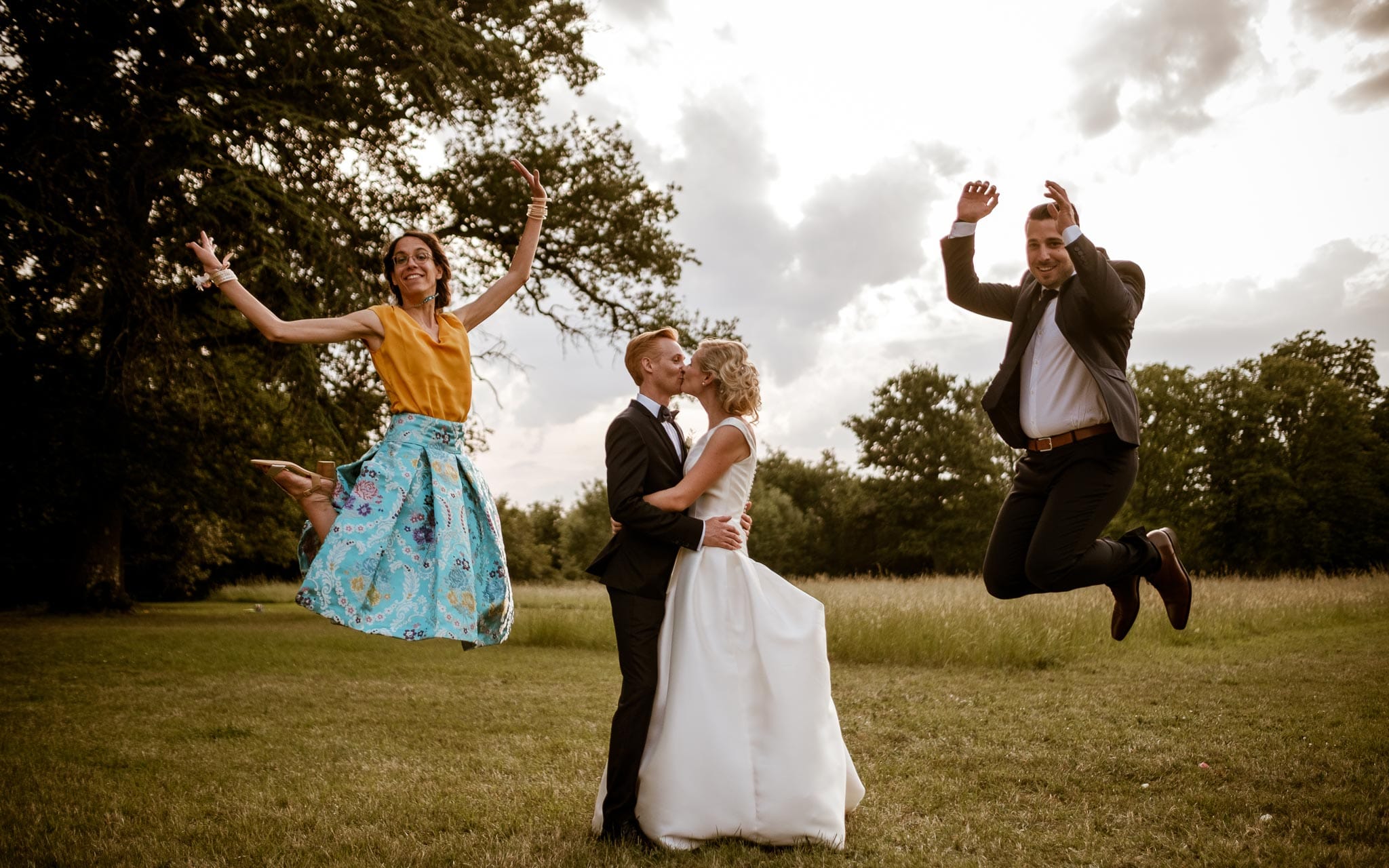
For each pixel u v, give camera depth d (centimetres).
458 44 1470
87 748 523
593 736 562
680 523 341
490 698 728
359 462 324
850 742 537
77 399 1720
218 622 1761
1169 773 443
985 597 1327
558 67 1870
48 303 1462
